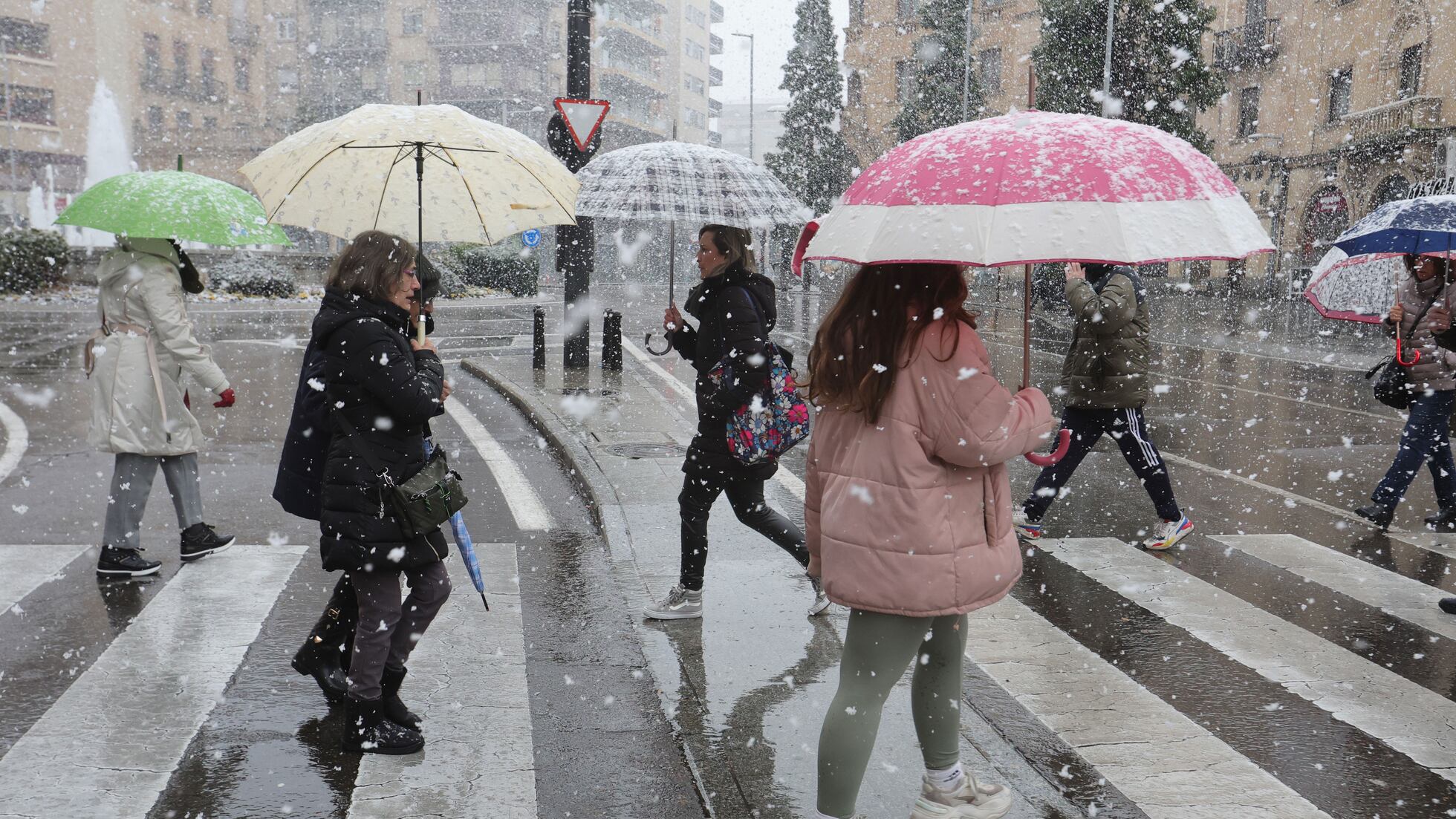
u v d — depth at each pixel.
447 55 62.41
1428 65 30.53
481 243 4.14
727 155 5.02
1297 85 35.97
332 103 60.91
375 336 3.21
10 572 5.30
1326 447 9.66
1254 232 2.33
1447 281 5.90
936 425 2.59
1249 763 3.48
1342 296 6.70
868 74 51.47
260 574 5.34
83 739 3.53
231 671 4.12
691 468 4.61
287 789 3.24
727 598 5.08
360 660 3.39
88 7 50.47
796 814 3.12
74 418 9.90
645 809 3.17
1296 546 6.22
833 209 2.72
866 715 2.76
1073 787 3.30
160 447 5.22
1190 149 2.47
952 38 43.72
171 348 5.10
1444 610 5.04
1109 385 5.95
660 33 75.06
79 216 4.62
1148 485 6.10
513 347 18.00
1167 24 29.22
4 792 3.17
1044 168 2.30
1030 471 8.41
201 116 57.56
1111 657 4.45
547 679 4.12
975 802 3.01
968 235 2.26
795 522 6.44
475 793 3.23
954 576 2.65
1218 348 20.41
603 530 6.25
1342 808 3.21
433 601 3.52
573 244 13.41
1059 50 30.59
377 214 4.06
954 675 2.92
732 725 3.73
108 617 4.71
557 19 64.75
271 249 31.98
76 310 23.19
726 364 4.32
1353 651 4.55
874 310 2.63
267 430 9.58
